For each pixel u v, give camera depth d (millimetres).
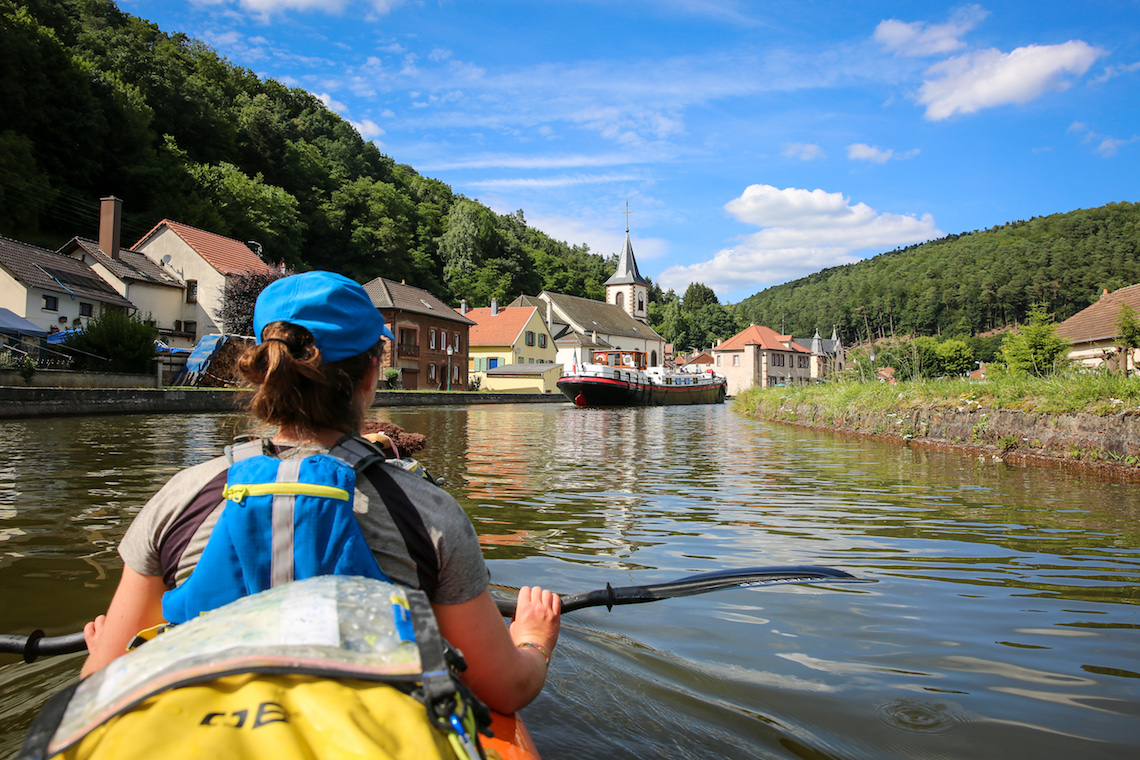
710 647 3199
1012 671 2947
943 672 2934
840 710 2561
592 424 22031
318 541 1271
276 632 1064
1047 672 2941
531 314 64750
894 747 2281
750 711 2529
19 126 46688
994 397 12586
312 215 75000
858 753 2246
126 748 897
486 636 1509
